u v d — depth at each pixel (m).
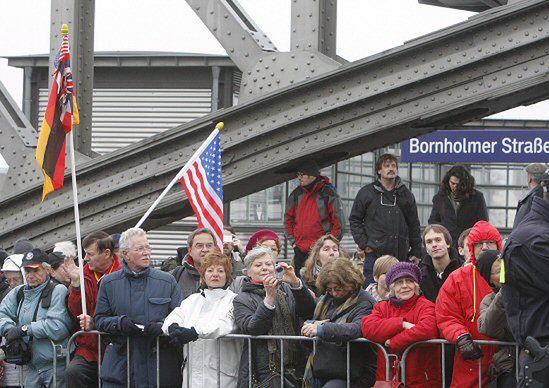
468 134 23.41
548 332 13.55
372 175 43.38
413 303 15.37
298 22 20.80
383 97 20.05
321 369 15.68
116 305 16.92
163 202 22.02
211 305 16.53
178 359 17.06
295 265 21.72
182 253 20.66
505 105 20.41
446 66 19.47
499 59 19.23
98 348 17.20
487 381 15.03
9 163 23.58
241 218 39.25
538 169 20.64
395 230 21.28
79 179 22.78
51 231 23.22
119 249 17.55
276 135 20.95
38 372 18.12
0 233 23.56
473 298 15.03
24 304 18.08
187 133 21.62
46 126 18.27
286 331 16.36
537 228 13.55
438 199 22.28
